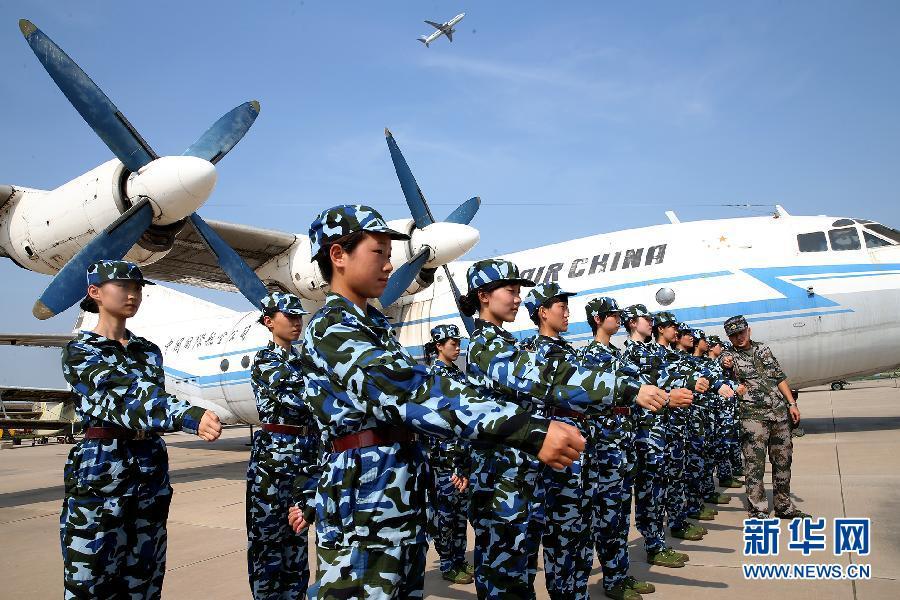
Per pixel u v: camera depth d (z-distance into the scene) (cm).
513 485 320
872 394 2762
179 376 1622
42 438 2519
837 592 415
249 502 396
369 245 213
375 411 186
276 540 393
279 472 391
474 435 169
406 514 205
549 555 374
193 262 1248
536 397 291
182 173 825
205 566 559
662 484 515
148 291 1948
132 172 868
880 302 1006
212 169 842
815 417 1670
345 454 207
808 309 1014
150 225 867
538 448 161
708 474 742
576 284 1127
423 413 175
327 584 200
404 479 207
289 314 421
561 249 1205
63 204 892
